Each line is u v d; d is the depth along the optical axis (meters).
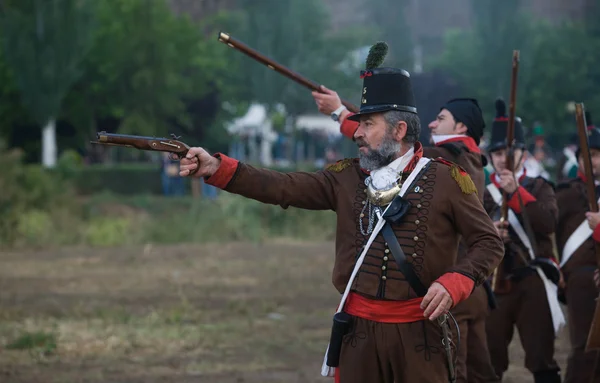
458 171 7.88
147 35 63.38
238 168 7.95
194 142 70.62
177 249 30.88
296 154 74.06
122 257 28.30
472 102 11.12
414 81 41.88
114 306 19.23
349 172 8.16
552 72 60.06
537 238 11.95
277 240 34.22
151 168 57.47
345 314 7.95
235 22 68.81
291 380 13.47
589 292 11.89
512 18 58.50
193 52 65.56
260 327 17.33
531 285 11.84
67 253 29.58
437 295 7.45
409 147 8.00
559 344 16.23
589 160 11.04
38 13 60.97
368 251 7.84
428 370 7.73
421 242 7.76
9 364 14.20
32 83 61.16
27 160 68.31
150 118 64.44
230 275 24.31
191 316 18.14
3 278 23.52
